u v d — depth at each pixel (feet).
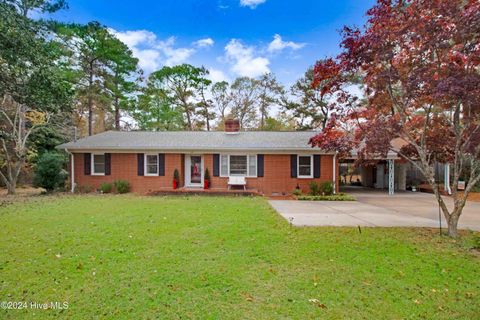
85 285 11.76
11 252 15.60
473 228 22.25
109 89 77.20
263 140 50.52
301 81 89.86
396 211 30.22
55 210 28.68
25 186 61.21
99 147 47.50
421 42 18.01
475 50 16.69
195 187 48.98
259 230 20.68
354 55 18.98
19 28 23.09
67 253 15.48
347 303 10.52
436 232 20.56
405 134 20.31
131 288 11.51
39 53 24.82
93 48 68.95
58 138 62.95
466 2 16.83
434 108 21.90
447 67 17.54
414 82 17.58
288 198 42.22
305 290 11.48
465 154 22.07
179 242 17.58
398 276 12.91
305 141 49.24
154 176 48.44
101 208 30.09
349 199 39.68
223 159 48.34
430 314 9.88
